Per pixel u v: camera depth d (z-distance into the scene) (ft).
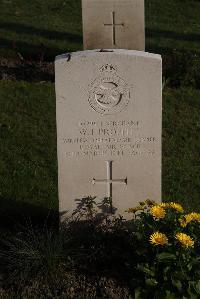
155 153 9.66
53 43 18.70
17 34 19.69
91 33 14.71
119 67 9.27
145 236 8.87
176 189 11.44
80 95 9.38
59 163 9.70
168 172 11.96
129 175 9.77
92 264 9.29
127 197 9.88
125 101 9.41
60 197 9.84
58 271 9.14
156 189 9.84
